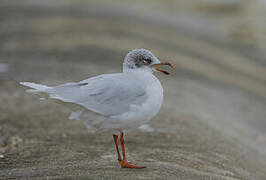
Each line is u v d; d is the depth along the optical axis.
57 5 36.12
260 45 31.64
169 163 8.06
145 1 42.06
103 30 28.48
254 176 9.05
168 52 26.11
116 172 6.89
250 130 15.44
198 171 7.86
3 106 12.29
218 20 37.75
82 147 9.19
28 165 7.77
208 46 29.80
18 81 15.79
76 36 26.44
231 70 25.42
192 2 42.62
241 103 19.20
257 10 40.28
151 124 11.45
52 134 10.23
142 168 7.27
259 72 26.16
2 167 7.70
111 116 6.70
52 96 6.59
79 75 17.73
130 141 9.85
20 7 34.59
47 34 26.61
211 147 10.30
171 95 16.25
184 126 11.80
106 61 22.05
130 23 31.88
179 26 34.28
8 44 24.03
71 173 6.88
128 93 6.75
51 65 19.58
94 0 40.06
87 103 6.65
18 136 9.92
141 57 7.16
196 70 23.70
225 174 8.25
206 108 16.19
